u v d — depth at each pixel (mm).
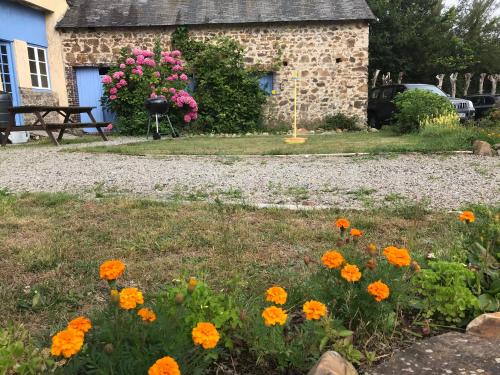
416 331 1960
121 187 5164
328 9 13734
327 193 4824
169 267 2693
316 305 1606
